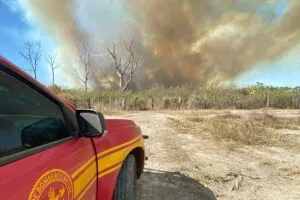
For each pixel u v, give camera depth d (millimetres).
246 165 6730
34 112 2090
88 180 2479
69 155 2162
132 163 3623
